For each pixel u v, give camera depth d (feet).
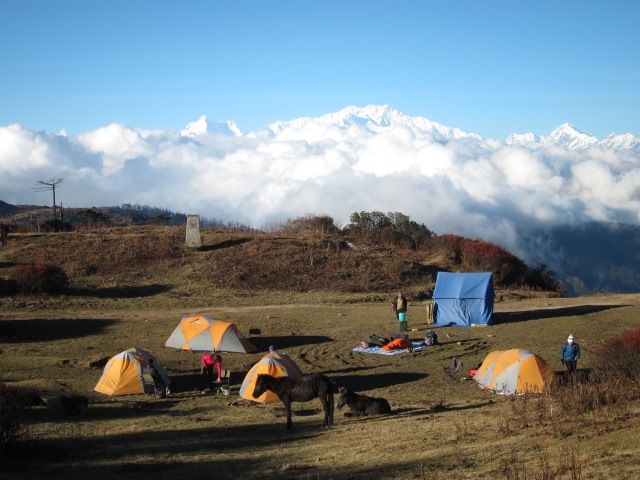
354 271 180.04
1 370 87.35
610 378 65.10
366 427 56.59
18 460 44.78
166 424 60.54
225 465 44.80
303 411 68.64
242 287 165.68
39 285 148.77
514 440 45.50
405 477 38.32
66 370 89.25
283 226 231.50
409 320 134.51
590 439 42.75
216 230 220.64
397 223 250.57
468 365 96.43
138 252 183.62
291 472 41.96
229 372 83.92
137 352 80.43
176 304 148.46
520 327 125.29
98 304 145.18
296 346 110.52
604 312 138.92
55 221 237.04
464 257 200.44
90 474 41.96
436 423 55.42
